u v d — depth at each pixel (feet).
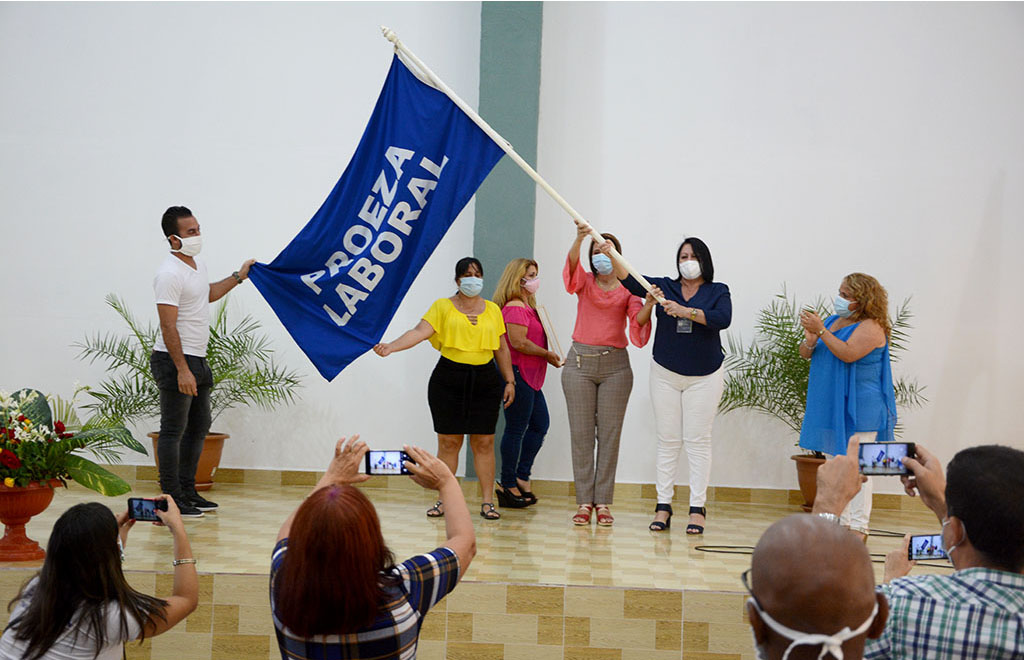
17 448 13.01
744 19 20.83
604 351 16.92
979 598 5.17
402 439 21.18
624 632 12.10
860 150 20.67
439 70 21.15
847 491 6.02
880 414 15.74
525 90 20.49
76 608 7.62
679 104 20.90
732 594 12.02
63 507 17.42
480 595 12.22
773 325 20.35
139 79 21.24
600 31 20.94
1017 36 20.42
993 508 5.13
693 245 16.47
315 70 21.22
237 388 20.75
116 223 21.24
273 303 14.23
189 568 8.53
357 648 5.53
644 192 20.90
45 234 21.30
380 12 21.21
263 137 21.26
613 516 18.31
